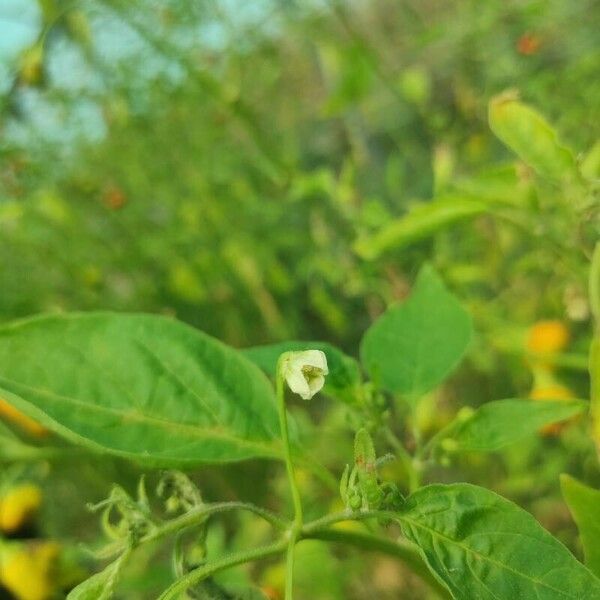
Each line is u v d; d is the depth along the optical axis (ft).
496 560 0.40
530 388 1.08
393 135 1.55
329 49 1.39
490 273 1.22
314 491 1.05
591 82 1.19
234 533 1.22
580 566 0.40
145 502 0.45
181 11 1.41
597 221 0.58
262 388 0.49
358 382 0.55
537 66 1.31
